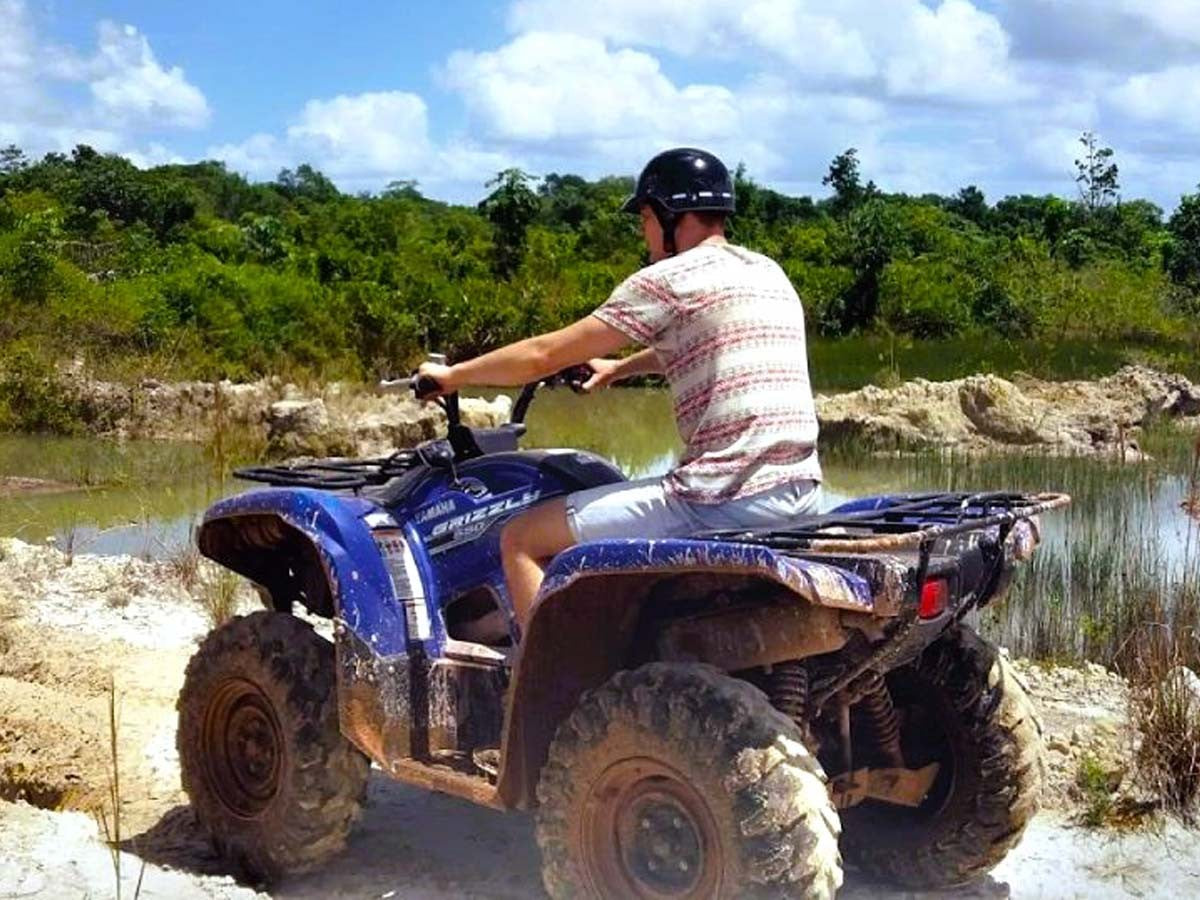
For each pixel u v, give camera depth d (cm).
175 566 914
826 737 429
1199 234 4406
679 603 420
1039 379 2391
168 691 680
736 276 426
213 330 2480
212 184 7425
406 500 483
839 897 466
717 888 368
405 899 465
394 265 3375
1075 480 1538
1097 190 5316
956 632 451
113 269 3097
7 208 3164
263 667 475
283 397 2017
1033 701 645
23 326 2245
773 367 420
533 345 432
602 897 394
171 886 440
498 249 3981
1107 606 805
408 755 455
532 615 399
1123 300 3644
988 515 401
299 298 2744
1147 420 2112
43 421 1992
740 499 414
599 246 4350
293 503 475
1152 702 570
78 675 694
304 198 7700
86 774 570
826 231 4331
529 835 524
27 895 421
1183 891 472
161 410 2003
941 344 3372
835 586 363
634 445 1894
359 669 450
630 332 422
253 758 486
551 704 417
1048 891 472
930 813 461
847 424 1917
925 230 4397
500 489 464
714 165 448
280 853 470
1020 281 3831
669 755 375
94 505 1400
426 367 456
